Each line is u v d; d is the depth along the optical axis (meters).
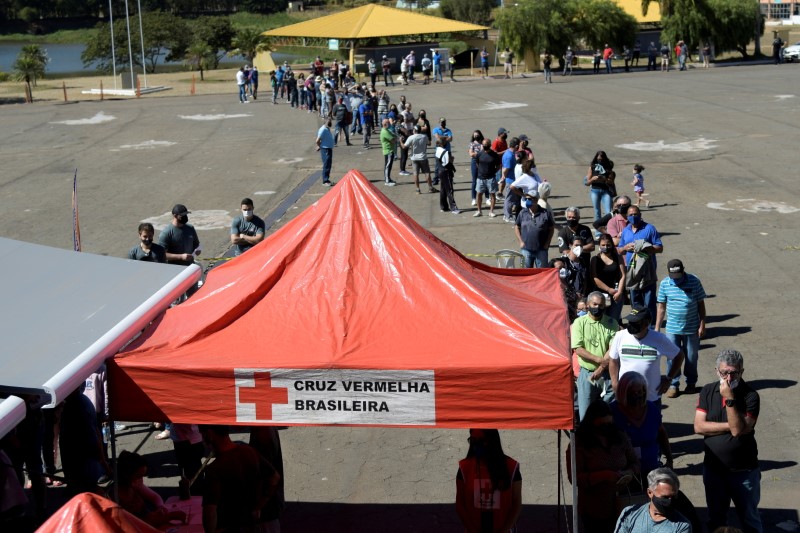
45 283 6.89
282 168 25.70
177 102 44.66
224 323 5.83
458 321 5.66
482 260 15.38
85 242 18.02
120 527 3.56
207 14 133.12
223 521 6.02
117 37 67.94
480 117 33.97
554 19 53.44
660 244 11.24
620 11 53.81
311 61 69.44
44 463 8.33
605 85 44.44
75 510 3.52
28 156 29.25
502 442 9.05
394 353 5.41
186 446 7.59
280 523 7.44
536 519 7.48
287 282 6.15
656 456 6.95
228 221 19.44
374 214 6.45
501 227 17.80
